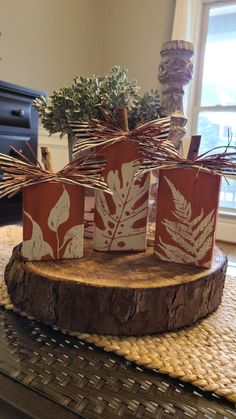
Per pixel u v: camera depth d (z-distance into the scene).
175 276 0.59
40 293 0.57
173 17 2.32
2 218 1.69
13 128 1.62
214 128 2.40
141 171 0.64
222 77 2.33
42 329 0.57
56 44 2.35
